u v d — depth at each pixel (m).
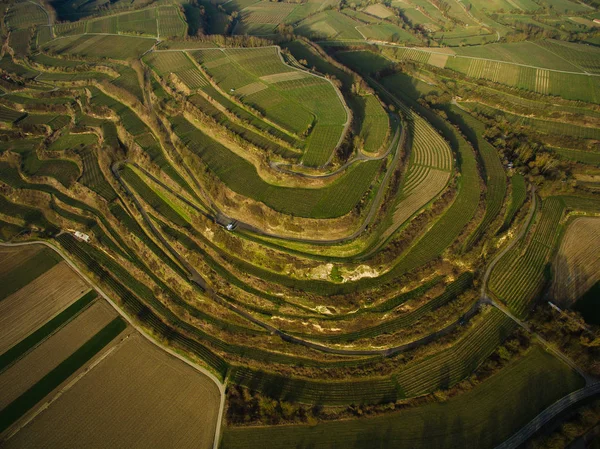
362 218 89.50
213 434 69.12
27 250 102.81
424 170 106.25
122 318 87.56
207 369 78.50
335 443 67.50
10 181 120.38
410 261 88.56
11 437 69.38
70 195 113.56
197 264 92.81
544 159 113.38
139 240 99.69
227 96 120.62
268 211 89.88
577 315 79.56
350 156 102.31
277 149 101.50
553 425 68.19
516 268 91.94
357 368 76.56
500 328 81.88
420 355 77.31
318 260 85.19
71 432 69.81
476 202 101.12
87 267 97.31
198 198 100.50
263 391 74.88
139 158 114.56
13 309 89.38
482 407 70.75
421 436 67.75
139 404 73.25
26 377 77.62
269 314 84.12
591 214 103.94
